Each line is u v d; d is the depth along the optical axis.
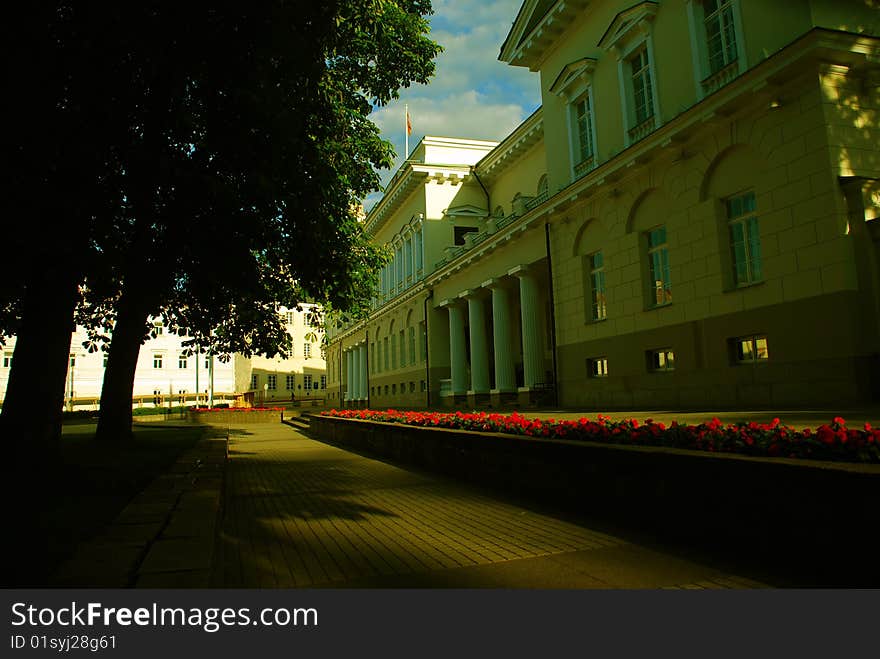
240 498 8.39
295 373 76.12
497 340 26.91
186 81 9.44
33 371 8.82
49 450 8.84
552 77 23.09
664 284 17.08
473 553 5.12
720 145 14.76
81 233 8.22
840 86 12.43
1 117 7.11
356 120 13.49
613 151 19.28
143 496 6.84
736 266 14.69
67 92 8.14
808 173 12.53
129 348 14.41
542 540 5.47
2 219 7.30
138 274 12.18
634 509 5.73
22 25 7.18
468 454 9.15
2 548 4.68
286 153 9.77
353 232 14.86
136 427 26.47
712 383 14.93
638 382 17.59
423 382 35.38
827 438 4.27
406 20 12.73
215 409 35.91
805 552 4.06
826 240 12.15
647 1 17.33
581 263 20.55
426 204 35.88
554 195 21.06
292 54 9.13
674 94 16.64
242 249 10.17
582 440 6.84
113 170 8.93
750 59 14.25
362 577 4.54
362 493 8.56
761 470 4.42
